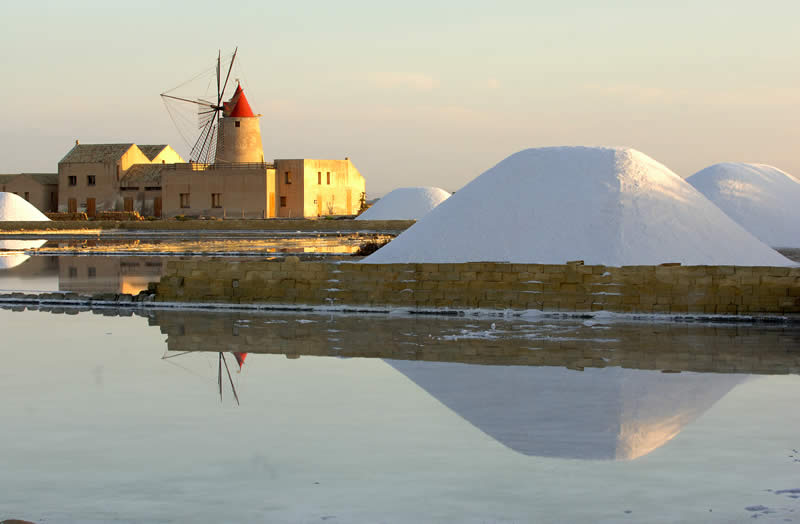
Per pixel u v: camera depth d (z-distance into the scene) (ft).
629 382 38.11
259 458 27.07
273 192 282.15
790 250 116.06
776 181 135.54
